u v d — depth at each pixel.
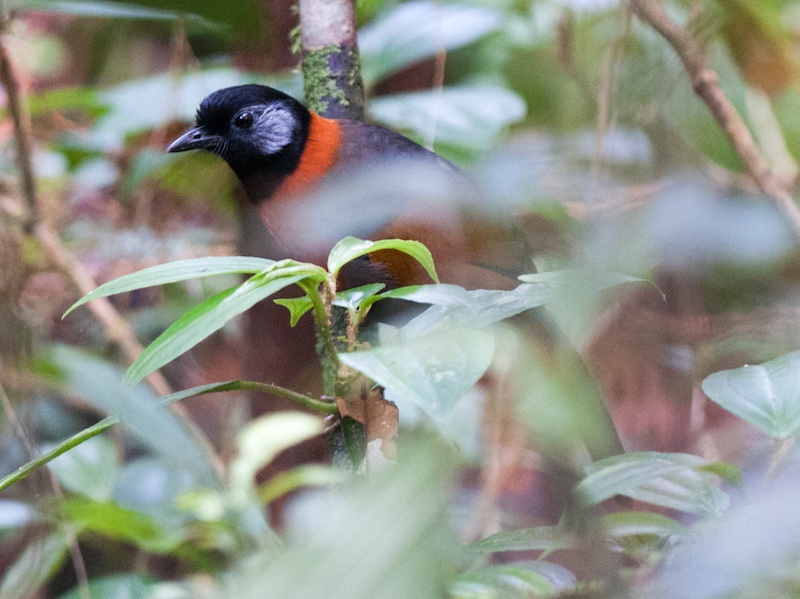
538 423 1.85
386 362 2.26
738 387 2.77
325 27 6.00
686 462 2.53
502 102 6.82
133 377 2.50
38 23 9.52
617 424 5.61
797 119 5.86
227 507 5.56
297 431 6.00
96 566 7.24
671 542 2.63
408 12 7.21
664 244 2.35
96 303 7.63
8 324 5.87
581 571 2.15
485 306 2.82
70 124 8.77
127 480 6.25
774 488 2.03
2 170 8.03
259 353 6.84
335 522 1.33
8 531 6.28
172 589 5.29
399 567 1.28
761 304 4.29
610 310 3.64
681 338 4.48
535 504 5.88
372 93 7.78
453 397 2.13
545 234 5.19
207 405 8.70
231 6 5.26
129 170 7.98
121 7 6.01
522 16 7.71
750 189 4.58
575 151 3.02
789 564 1.65
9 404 5.52
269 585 1.31
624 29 3.81
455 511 4.05
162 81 7.91
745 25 4.52
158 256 8.09
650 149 3.23
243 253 7.49
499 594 2.65
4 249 6.98
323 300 3.03
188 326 2.55
